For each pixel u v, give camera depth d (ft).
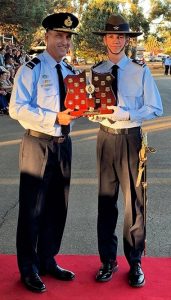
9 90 39.32
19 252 10.43
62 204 10.74
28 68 9.81
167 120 35.50
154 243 13.07
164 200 16.53
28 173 10.14
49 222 10.79
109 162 10.57
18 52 53.88
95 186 18.17
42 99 9.84
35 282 10.21
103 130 10.51
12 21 69.46
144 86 10.19
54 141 10.06
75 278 10.83
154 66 140.36
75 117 9.73
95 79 9.68
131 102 10.25
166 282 10.63
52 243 10.86
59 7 93.66
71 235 13.62
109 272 10.75
